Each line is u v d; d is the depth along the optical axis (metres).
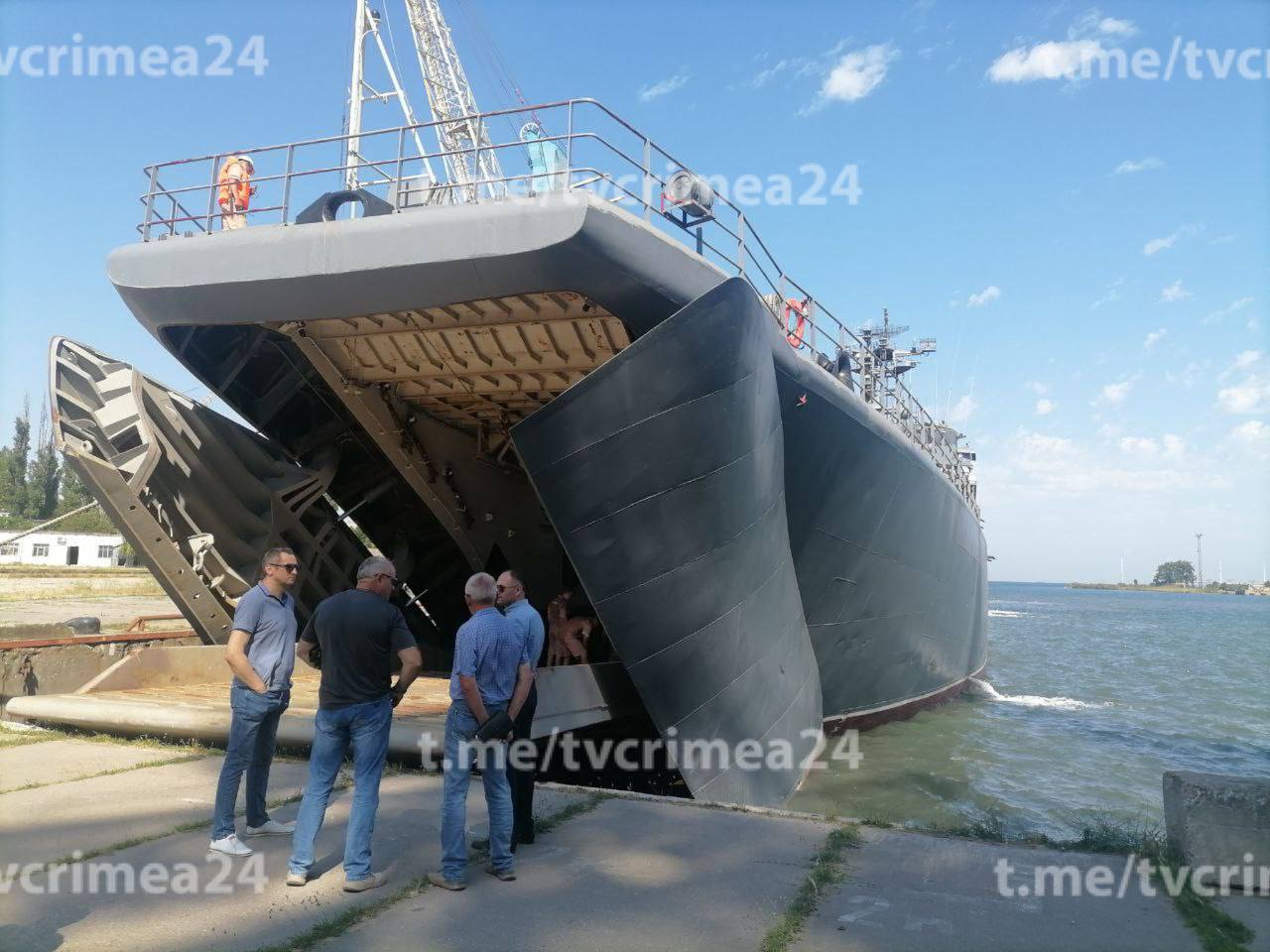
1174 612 110.06
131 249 8.72
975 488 23.81
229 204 9.14
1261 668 32.28
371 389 10.66
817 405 10.62
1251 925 4.08
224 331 10.50
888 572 14.16
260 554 11.85
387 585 4.80
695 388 8.16
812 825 5.70
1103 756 14.46
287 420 12.59
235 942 3.72
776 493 9.88
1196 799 4.64
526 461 8.17
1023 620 78.38
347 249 7.79
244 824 5.46
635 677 9.09
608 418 8.06
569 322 8.90
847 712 14.63
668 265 7.75
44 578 47.56
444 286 7.70
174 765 7.13
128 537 10.26
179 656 10.37
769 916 4.12
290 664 5.16
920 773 12.42
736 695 9.81
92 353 10.52
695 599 9.10
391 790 6.46
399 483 13.45
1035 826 9.84
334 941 3.78
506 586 5.23
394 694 4.64
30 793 6.13
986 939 3.90
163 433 10.66
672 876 4.69
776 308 10.46
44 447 77.00
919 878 4.68
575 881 4.60
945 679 19.02
